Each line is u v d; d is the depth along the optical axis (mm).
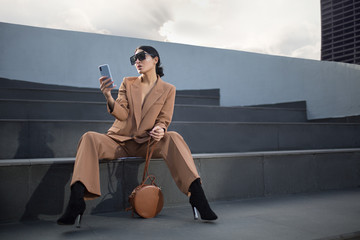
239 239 1581
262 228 1791
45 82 4812
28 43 4758
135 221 1992
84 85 5051
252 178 2805
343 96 4949
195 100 5395
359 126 4492
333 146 4297
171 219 2039
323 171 3195
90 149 1924
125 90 2283
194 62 5883
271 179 2898
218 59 6023
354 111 4770
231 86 6031
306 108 5508
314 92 5395
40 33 4844
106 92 2049
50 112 3670
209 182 2611
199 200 1910
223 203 2561
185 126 3436
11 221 2004
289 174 2996
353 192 3066
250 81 6023
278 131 3959
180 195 2494
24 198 2049
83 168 1822
